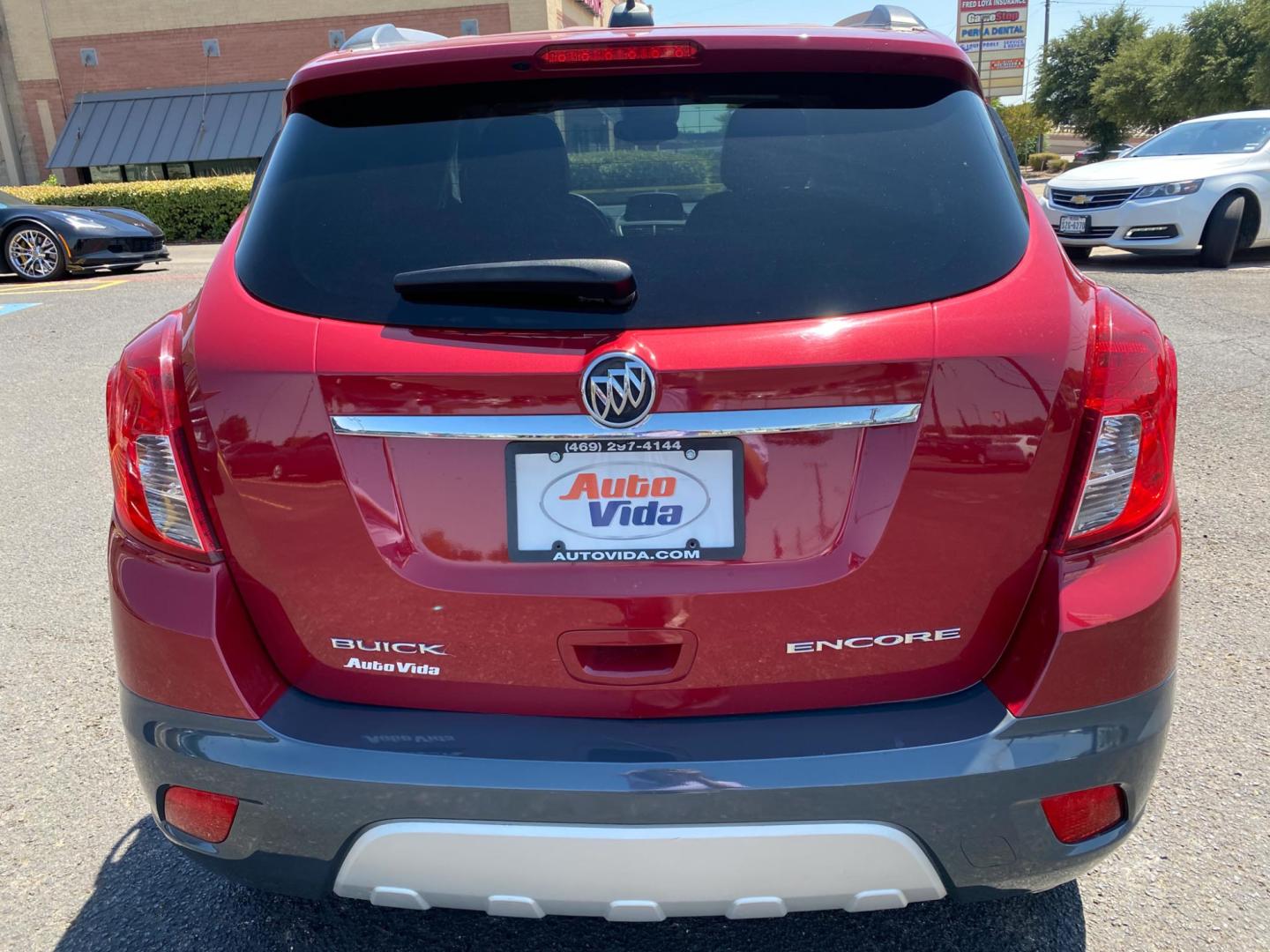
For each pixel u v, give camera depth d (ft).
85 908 7.38
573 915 5.52
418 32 8.43
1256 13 117.60
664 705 5.42
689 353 5.06
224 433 5.41
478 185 5.69
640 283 5.24
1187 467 15.89
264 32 83.66
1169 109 137.49
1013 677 5.40
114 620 5.90
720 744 5.26
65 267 40.14
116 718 9.87
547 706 5.47
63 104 87.10
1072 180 36.63
